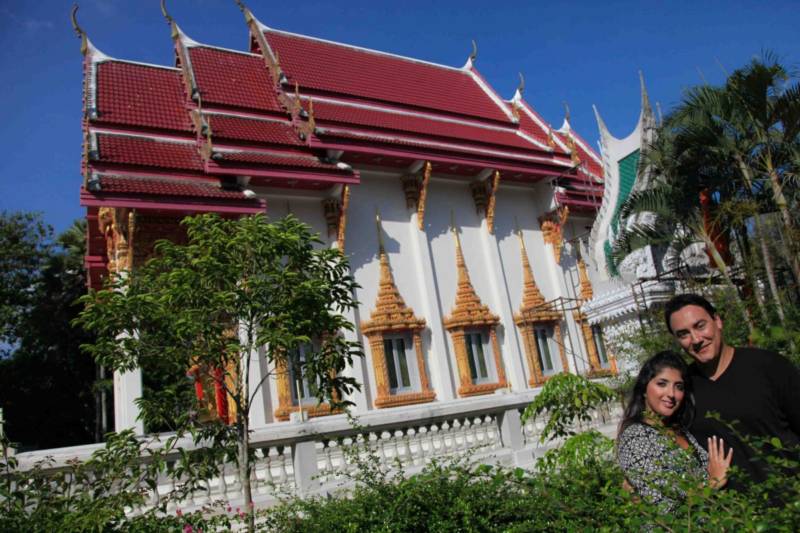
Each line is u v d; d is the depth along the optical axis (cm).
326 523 661
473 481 727
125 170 1619
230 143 1794
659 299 1700
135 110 1873
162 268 845
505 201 2405
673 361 380
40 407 3048
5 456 629
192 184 1689
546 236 2430
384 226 2073
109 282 788
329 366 796
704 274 1731
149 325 757
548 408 1109
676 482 336
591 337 2391
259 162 1733
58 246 3209
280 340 695
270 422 1634
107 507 579
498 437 1239
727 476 349
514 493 610
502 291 2222
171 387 763
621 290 1792
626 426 381
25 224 3089
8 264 2988
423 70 2794
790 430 367
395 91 2500
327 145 1883
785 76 1264
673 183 1442
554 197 2417
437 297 2092
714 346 385
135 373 1489
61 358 3127
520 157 2334
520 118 2794
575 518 437
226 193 1670
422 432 1155
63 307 3125
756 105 1279
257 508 894
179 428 759
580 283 2441
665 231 1583
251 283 728
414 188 2127
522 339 2230
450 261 2177
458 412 1188
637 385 393
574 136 2980
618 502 438
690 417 389
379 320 1927
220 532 760
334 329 805
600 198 2566
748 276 1268
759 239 1299
